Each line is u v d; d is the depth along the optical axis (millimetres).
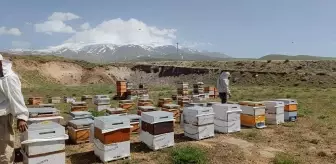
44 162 7969
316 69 73875
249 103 14758
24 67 72188
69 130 12297
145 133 11000
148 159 9562
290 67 77625
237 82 71062
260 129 14406
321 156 10164
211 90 35594
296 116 16828
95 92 44938
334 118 17375
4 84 4895
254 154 10312
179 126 15320
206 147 11008
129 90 34469
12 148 5289
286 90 44812
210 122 12508
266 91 42656
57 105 26406
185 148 10023
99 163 9141
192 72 83875
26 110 5121
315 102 25766
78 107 19172
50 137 8023
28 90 47125
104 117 9734
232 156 10016
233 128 13500
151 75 90312
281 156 9883
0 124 5023
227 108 13211
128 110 22031
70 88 54062
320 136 13039
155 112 11148
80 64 86938
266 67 80312
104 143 9086
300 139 12492
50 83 72312
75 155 10086
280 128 14672
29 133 7711
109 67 92188
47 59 80438
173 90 47875
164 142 10664
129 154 9609
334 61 78000
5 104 5008
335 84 60688
